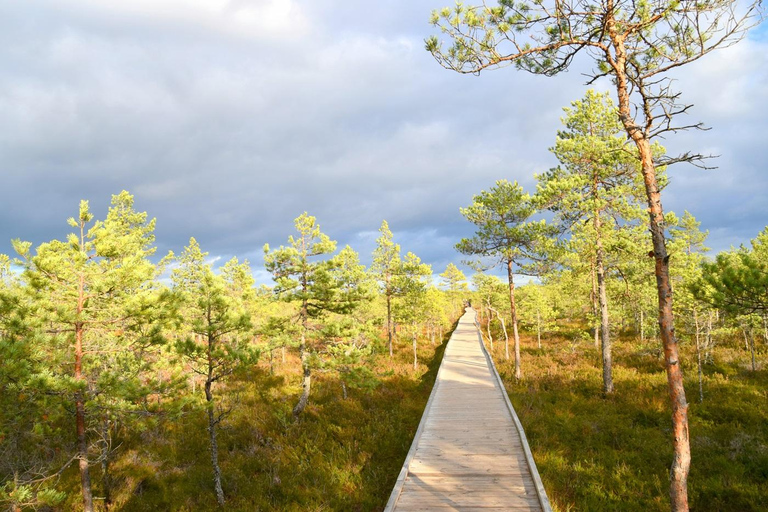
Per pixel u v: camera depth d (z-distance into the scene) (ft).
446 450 34.45
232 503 35.60
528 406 52.26
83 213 30.50
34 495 29.60
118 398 30.86
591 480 34.60
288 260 56.13
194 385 63.52
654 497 32.14
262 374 80.69
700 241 117.50
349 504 34.01
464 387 56.44
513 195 67.21
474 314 209.97
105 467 38.01
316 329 56.80
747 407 49.08
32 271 28.53
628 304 85.76
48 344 28.37
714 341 72.49
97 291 29.81
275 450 45.42
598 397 57.36
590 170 59.26
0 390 26.48
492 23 25.00
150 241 61.82
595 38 26.22
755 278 27.99
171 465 43.96
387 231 106.52
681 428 22.86
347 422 52.54
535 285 122.11
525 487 27.71
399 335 130.31
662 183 55.98
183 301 34.30
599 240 57.57
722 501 31.83
